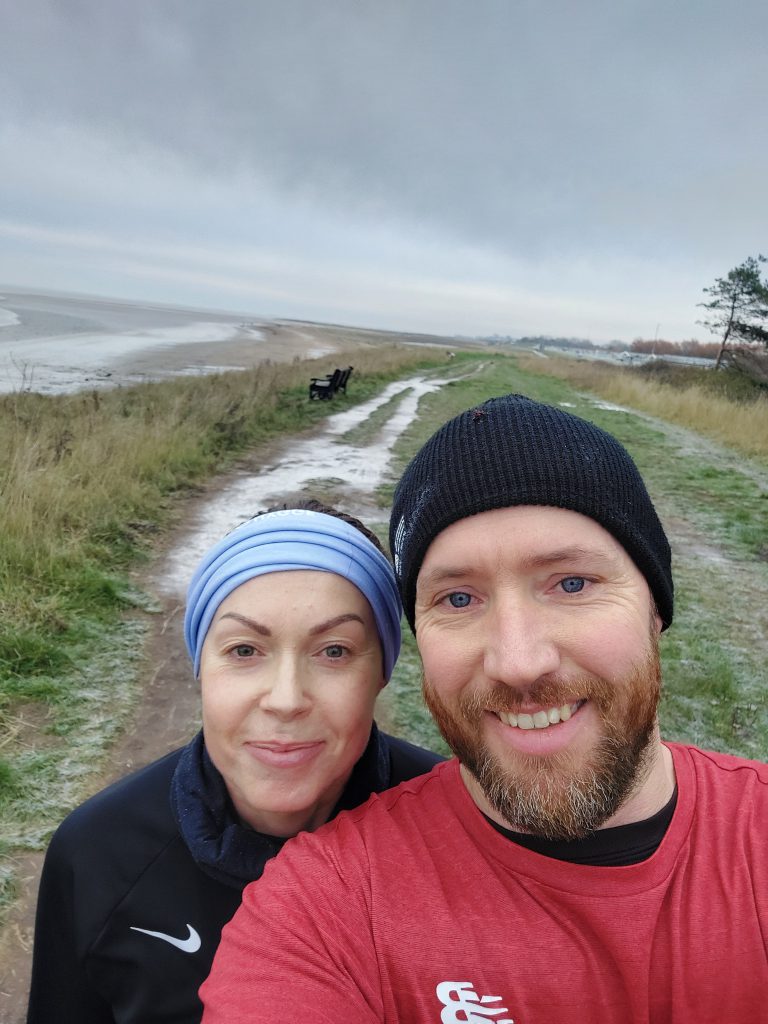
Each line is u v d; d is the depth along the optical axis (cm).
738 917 39
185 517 302
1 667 163
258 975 40
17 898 104
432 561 45
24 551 211
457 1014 39
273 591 51
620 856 41
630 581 44
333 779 53
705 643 207
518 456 44
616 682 41
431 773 51
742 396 1162
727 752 153
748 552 312
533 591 43
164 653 186
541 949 39
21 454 284
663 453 559
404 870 43
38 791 127
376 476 414
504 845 42
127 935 52
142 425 392
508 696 41
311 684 51
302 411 639
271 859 48
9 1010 87
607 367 2056
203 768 56
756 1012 38
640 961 39
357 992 39
